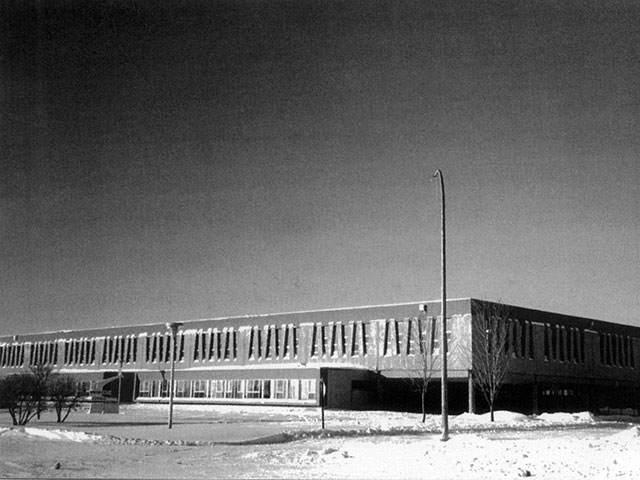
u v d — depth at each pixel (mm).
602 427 46750
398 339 69688
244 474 19672
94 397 63719
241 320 84188
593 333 77938
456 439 27266
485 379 60031
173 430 37375
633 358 84250
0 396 41844
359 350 72500
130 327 95938
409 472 19656
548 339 70938
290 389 70688
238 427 40844
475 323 63188
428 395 75250
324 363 75062
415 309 68750
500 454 22141
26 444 27312
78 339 102000
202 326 87750
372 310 72375
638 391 83750
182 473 19969
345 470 20578
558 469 19109
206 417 54125
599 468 18875
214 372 79250
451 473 19250
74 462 22703
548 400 74875
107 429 37250
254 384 74500
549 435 35094
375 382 70938
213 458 24234
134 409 70812
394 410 73875
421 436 35625
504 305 65125
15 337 110625
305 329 77812
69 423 43156
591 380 76750
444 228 28891
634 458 19578
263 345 81125
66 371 95812
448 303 65312
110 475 19406
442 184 28969
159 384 85875
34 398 43531
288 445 29938
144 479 18469
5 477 18812
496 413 56594
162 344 92000
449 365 63969
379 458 22891
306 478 18734
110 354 97500
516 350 66438
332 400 67875
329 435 35594
